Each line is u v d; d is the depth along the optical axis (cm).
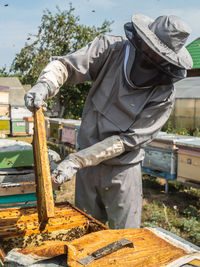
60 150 893
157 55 192
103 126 236
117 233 141
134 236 139
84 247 122
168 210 495
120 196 247
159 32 194
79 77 231
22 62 1731
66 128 812
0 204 218
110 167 245
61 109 1647
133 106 222
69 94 1547
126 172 244
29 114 1298
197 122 1322
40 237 171
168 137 595
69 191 584
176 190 634
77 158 198
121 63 224
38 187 151
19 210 196
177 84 1486
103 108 236
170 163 574
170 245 131
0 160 219
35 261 109
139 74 213
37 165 152
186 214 485
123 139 222
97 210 266
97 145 211
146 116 224
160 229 150
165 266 109
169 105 232
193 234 390
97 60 232
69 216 192
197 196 595
